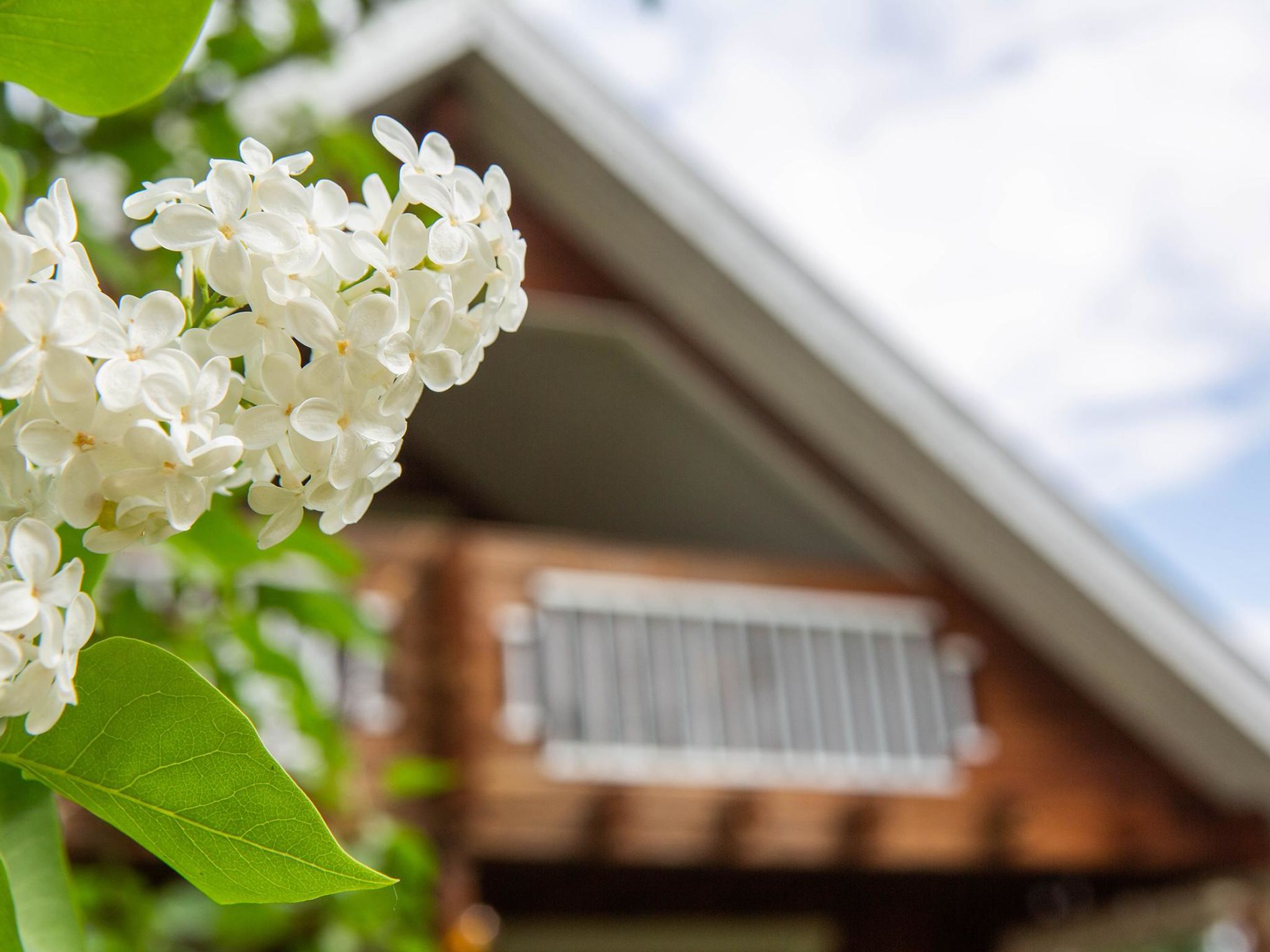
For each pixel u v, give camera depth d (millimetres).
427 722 7875
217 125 2475
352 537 8055
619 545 12695
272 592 2195
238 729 755
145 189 754
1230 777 10000
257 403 744
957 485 9859
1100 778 9883
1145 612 9883
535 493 12344
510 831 7938
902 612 9781
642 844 8359
